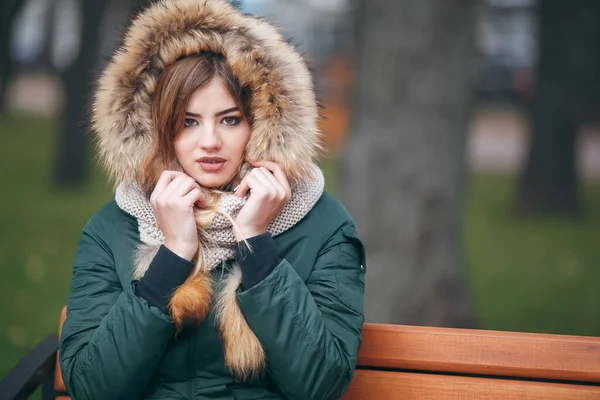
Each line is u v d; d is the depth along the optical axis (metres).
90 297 2.08
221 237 2.04
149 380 2.04
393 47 4.64
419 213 4.60
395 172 4.62
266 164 2.07
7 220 9.62
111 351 1.92
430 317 4.58
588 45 10.80
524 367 2.12
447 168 4.66
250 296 1.93
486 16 10.80
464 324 4.68
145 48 2.05
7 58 14.53
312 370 1.94
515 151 16.19
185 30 2.05
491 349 2.13
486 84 19.17
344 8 16.59
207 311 1.99
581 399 2.09
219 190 2.12
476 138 17.25
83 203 10.79
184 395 2.05
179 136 2.06
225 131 2.06
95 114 2.09
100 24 11.13
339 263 2.11
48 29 19.53
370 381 2.18
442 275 4.62
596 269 8.34
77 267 2.13
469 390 2.13
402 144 4.62
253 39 2.04
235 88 2.03
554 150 10.95
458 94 4.68
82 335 2.03
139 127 2.06
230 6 2.07
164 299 1.94
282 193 2.02
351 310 2.06
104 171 2.16
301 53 2.16
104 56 2.15
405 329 2.17
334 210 2.19
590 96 11.27
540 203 11.02
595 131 16.50
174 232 1.98
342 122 12.45
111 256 2.13
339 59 15.60
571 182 11.02
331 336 1.98
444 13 4.61
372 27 4.71
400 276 4.56
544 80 10.98
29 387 2.14
